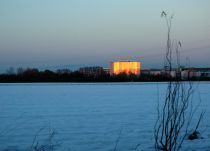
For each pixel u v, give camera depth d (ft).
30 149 36.88
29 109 78.23
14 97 117.60
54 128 50.80
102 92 145.59
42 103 93.71
